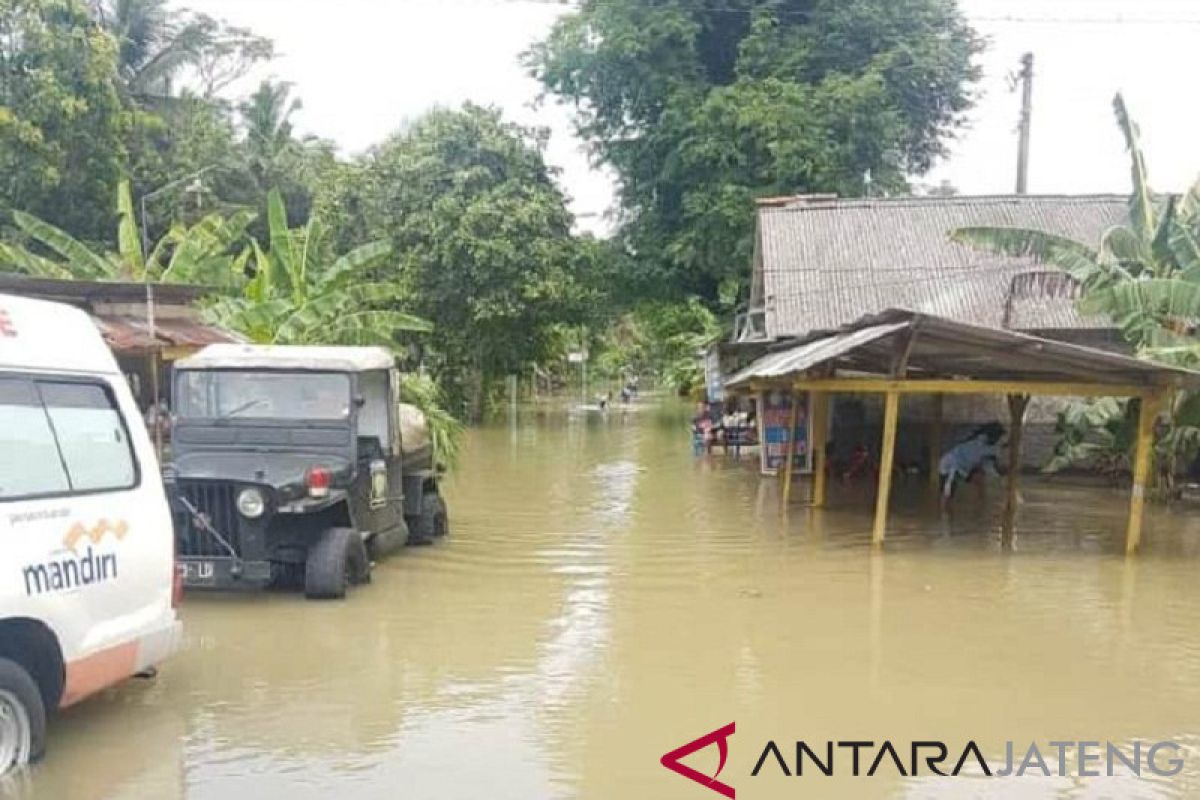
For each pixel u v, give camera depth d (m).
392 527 11.13
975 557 11.95
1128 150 16.95
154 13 31.16
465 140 32.06
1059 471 19.78
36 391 5.42
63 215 23.02
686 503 16.47
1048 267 18.80
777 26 31.50
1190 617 9.14
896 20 30.67
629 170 32.12
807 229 22.64
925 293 20.47
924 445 20.23
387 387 11.00
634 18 31.16
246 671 7.30
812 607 9.45
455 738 6.00
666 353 42.41
